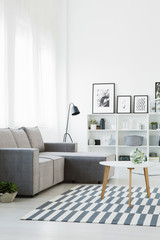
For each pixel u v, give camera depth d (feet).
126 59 27.68
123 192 15.67
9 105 20.65
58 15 28.35
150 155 26.61
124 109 27.40
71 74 28.48
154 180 19.22
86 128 28.09
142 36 27.50
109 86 27.73
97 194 15.30
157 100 26.66
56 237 9.63
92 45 28.17
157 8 27.35
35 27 24.02
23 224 10.79
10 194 13.73
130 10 27.71
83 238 9.55
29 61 23.29
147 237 9.62
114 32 27.89
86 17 28.30
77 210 12.38
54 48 27.53
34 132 20.47
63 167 18.69
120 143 27.73
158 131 27.14
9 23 20.75
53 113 27.14
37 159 14.99
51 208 12.66
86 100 28.17
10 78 20.74
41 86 24.79
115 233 9.96
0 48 19.63
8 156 14.80
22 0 22.35
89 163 18.61
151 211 12.25
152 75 27.30
